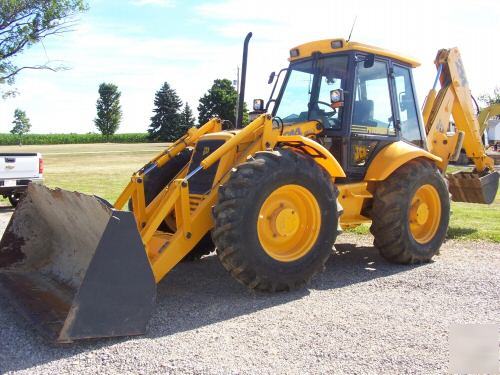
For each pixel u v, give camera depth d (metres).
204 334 3.94
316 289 5.14
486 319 4.26
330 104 5.93
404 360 3.49
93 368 3.39
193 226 4.75
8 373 3.32
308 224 5.12
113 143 79.50
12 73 22.64
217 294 4.98
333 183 5.32
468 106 8.43
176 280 5.52
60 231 5.10
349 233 8.33
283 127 5.67
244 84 6.27
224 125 6.29
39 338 3.87
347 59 6.00
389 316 4.32
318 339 3.83
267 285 4.80
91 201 4.17
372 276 5.67
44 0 22.03
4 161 12.12
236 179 4.63
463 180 8.85
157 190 5.89
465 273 5.71
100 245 3.79
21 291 4.67
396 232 5.94
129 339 3.86
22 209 5.26
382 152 6.18
